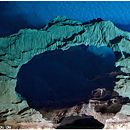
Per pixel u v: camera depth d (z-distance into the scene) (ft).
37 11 45.37
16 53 28.14
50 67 46.75
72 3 43.73
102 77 40.57
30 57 28.81
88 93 36.52
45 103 33.78
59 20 32.17
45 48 29.12
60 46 29.53
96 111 28.76
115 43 29.40
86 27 30.45
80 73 45.50
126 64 28.86
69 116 29.76
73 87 41.65
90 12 43.29
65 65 47.44
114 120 28.89
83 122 29.07
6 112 26.43
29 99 35.70
